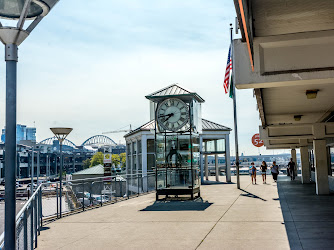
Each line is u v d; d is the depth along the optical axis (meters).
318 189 18.02
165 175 17.14
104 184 16.67
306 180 26.84
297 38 6.64
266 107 13.66
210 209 13.59
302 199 16.16
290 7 5.51
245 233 9.20
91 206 15.27
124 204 15.99
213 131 32.41
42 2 4.77
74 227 10.82
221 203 15.34
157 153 17.25
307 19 6.00
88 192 15.37
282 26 6.30
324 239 8.20
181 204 15.30
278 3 5.38
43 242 8.90
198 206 14.51
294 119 15.87
